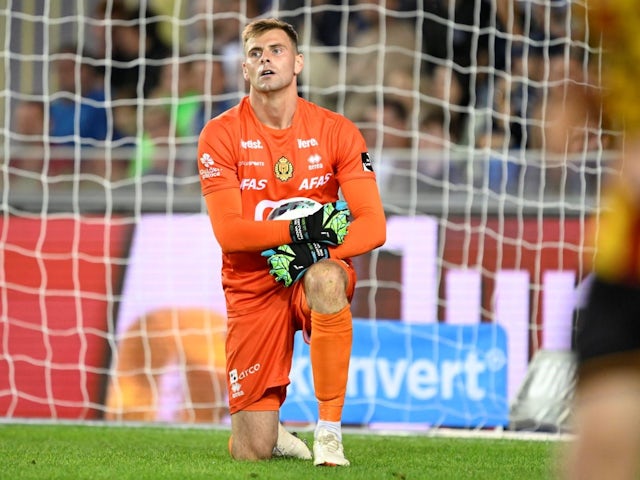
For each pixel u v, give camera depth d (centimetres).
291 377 2509
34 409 2606
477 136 3466
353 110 3575
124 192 2783
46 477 1523
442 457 1877
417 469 1659
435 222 2628
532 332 2561
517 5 3431
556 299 2588
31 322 2636
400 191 2767
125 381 2598
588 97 913
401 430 2483
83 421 2573
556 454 1928
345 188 1772
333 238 1686
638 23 886
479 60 3497
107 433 2347
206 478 1505
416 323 2555
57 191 2770
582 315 881
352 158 1786
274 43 1761
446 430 2481
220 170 1770
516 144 3394
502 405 2506
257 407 1747
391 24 3609
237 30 3641
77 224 2677
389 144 3509
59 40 3600
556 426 2478
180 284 2617
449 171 2814
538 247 2612
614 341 844
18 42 3553
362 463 1723
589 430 826
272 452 1778
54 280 2648
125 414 2586
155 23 3628
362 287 2575
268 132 1794
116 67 3575
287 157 1791
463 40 3538
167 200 2698
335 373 1644
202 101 3538
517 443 2188
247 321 1736
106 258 2653
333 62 3612
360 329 2548
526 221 2623
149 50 3612
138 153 2883
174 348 2595
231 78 3584
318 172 1795
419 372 2523
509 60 3022
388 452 1953
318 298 1614
